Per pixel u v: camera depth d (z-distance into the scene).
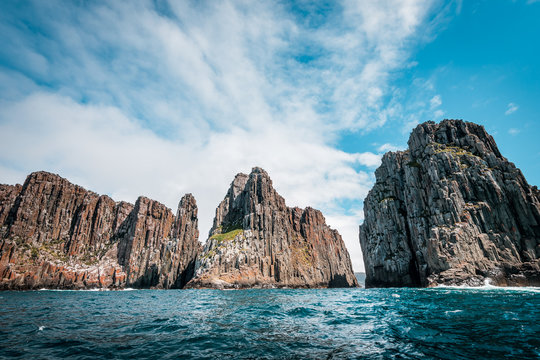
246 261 141.25
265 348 15.04
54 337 17.94
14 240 134.25
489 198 75.62
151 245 168.88
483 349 13.59
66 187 169.50
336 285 188.12
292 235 190.50
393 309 29.38
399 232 100.00
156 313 31.47
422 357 12.74
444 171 84.50
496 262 67.56
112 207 187.50
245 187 193.50
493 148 88.81
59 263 138.38
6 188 150.25
